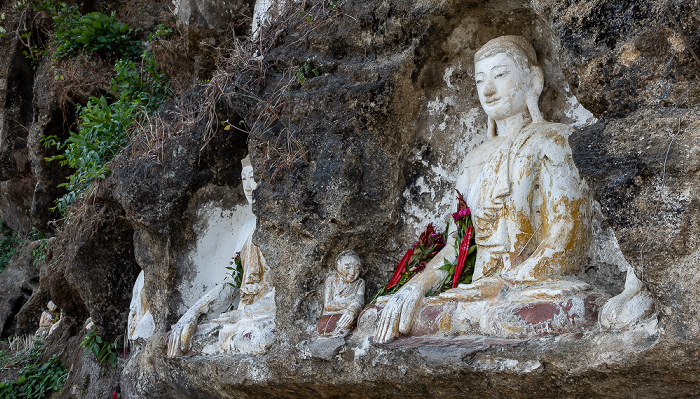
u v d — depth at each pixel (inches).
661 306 108.3
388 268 169.2
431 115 172.6
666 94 113.7
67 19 327.3
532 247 145.9
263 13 219.8
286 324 163.8
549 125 151.3
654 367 109.0
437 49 166.7
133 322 226.5
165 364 195.3
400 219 169.5
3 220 434.3
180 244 206.1
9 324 374.9
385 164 167.0
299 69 180.7
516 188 147.7
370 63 169.3
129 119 244.5
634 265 111.7
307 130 170.1
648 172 110.0
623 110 119.6
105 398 240.1
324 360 153.0
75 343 299.7
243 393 174.4
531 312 127.8
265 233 174.4
